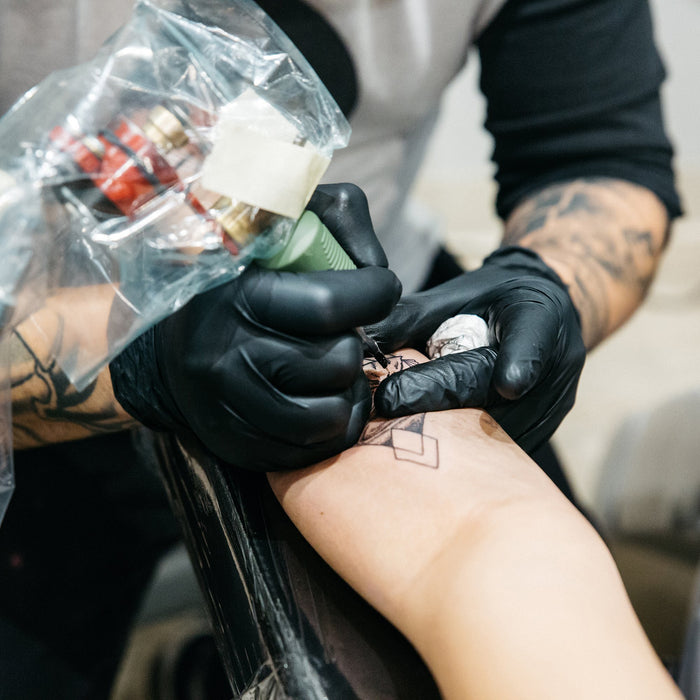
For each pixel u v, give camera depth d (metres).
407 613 0.42
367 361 0.58
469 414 0.53
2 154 0.40
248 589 0.47
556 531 0.42
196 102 0.43
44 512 0.94
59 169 0.40
